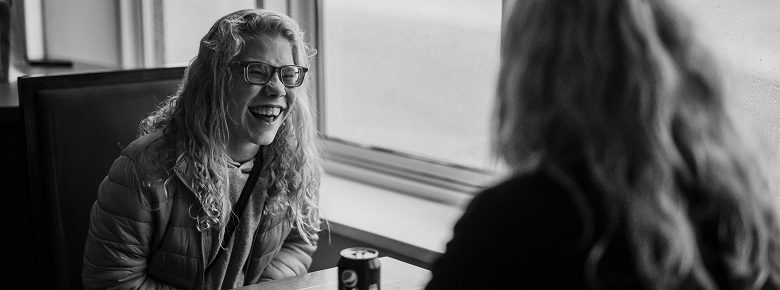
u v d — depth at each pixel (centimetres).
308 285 181
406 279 183
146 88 231
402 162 286
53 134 217
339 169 304
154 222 192
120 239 191
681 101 104
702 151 104
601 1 104
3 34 306
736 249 105
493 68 255
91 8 366
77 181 220
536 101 106
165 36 347
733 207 105
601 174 102
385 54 286
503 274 104
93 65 345
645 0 106
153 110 231
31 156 217
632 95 102
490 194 108
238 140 197
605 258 102
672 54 105
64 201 218
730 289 106
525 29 108
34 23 388
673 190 102
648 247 101
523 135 107
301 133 206
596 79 103
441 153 275
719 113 106
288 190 208
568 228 103
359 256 159
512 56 110
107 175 211
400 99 284
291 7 304
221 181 193
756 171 109
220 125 192
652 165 101
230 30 192
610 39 104
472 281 106
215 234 196
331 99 307
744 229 106
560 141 105
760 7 178
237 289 178
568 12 105
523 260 104
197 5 332
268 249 209
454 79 267
